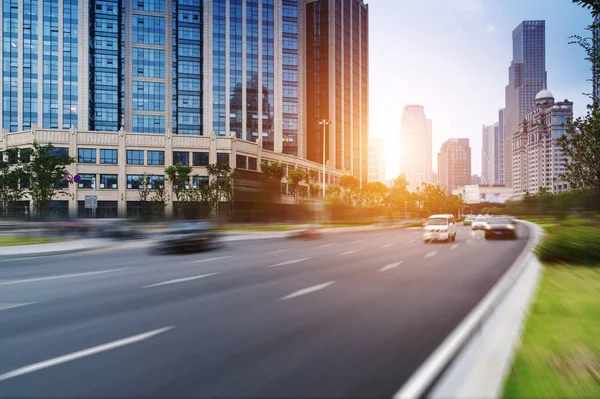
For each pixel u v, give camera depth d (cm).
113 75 8031
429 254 1827
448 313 732
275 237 3222
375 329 635
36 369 480
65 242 2488
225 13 8900
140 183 6359
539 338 536
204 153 7038
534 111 18738
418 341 573
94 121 7906
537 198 3694
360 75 13350
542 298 780
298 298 873
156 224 4391
